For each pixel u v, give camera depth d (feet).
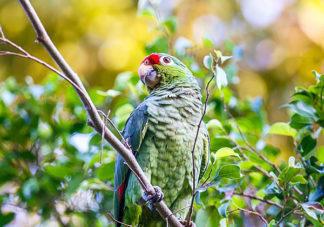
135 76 34.12
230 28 60.70
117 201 28.25
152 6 34.86
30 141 35.42
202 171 29.30
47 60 54.03
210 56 22.29
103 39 55.57
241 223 31.45
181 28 58.59
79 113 34.55
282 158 46.03
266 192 26.55
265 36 60.90
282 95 56.95
